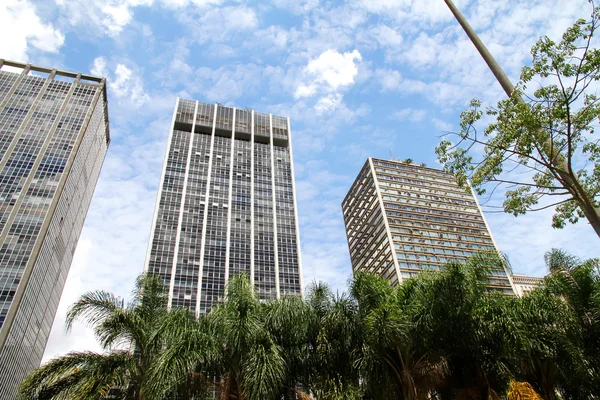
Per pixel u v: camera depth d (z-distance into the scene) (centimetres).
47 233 9925
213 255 9375
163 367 1513
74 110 12244
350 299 1873
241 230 10069
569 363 1795
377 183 11000
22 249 9425
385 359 1719
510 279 8500
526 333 1692
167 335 1670
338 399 1609
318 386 1709
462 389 1784
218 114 12450
